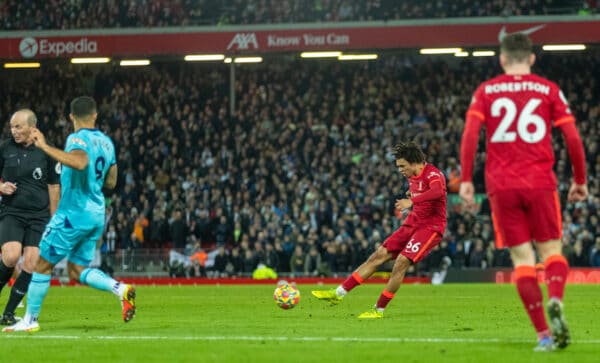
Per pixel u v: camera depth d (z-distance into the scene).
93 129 18.33
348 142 66.25
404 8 66.69
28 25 69.25
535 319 13.73
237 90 74.06
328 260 54.41
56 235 17.98
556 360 12.69
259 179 63.69
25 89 75.88
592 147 62.47
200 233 58.88
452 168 60.72
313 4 68.62
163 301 32.28
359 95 72.81
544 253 13.94
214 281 55.16
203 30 66.06
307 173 63.75
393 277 22.55
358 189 60.06
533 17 63.31
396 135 66.88
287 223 57.28
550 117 14.09
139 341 15.89
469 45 64.06
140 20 68.19
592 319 22.50
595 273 51.59
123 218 59.47
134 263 56.03
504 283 51.97
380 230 54.50
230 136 68.06
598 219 55.00
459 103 70.06
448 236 54.22
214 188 62.53
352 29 65.00
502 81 14.07
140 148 67.19
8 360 13.27
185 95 73.88
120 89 73.75
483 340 15.97
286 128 68.69
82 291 42.72
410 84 72.88
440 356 13.39
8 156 21.34
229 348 14.59
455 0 66.69
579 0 65.94
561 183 59.84
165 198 63.88
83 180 18.00
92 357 13.57
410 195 22.98
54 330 18.55
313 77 74.25
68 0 69.44
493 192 13.93
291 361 12.88
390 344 15.22
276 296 25.16
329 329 18.78
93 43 66.62
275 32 65.50
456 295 36.34
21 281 20.47
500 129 13.94
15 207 21.27
